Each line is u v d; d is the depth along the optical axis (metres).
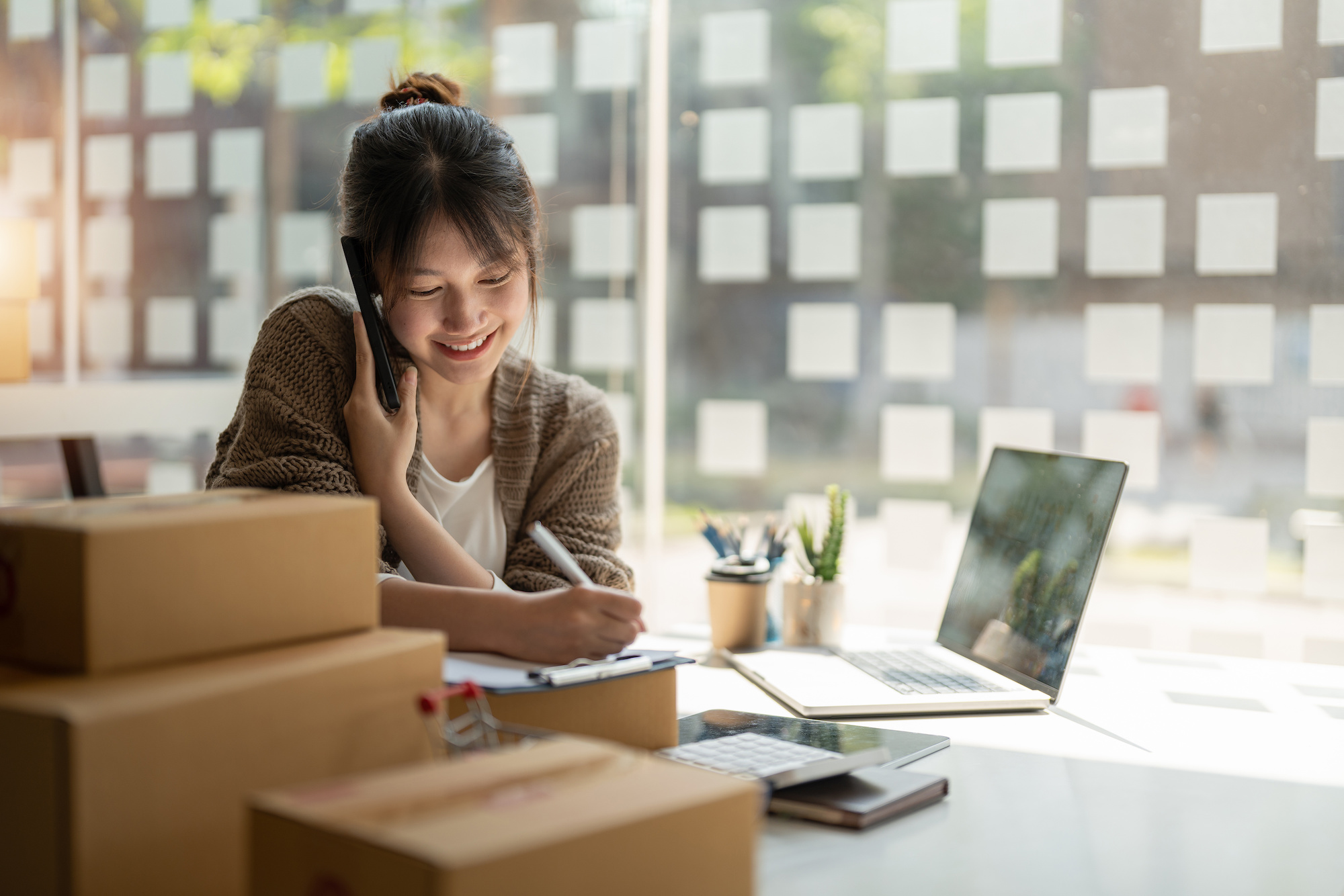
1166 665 1.41
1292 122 1.98
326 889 0.47
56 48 2.83
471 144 1.12
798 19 2.45
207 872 0.57
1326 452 1.97
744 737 0.94
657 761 0.57
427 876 0.43
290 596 0.67
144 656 0.61
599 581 1.25
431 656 0.70
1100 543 1.17
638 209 2.62
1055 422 2.21
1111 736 1.07
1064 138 2.18
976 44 2.26
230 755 0.58
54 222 2.86
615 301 2.65
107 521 0.61
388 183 1.09
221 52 2.83
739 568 1.44
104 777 0.53
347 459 1.15
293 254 2.82
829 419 2.45
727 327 2.56
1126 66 2.12
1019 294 2.24
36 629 0.60
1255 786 0.92
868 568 2.38
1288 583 1.99
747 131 2.52
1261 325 2.02
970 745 1.03
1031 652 1.23
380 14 2.75
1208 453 2.05
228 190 2.84
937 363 2.33
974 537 1.45
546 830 0.47
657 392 2.62
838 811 0.80
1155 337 2.10
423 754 0.69
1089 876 0.72
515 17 2.69
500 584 1.17
